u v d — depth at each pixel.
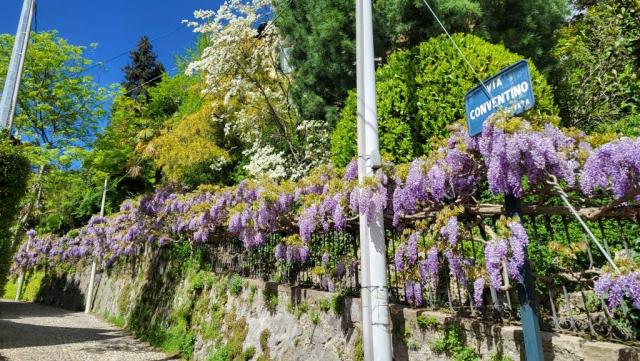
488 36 7.13
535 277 3.00
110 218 16.03
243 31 10.88
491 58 5.27
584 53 7.79
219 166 12.95
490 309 3.43
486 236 3.48
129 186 21.03
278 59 11.75
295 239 5.49
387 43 7.78
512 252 2.82
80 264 20.67
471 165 3.45
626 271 2.42
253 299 6.87
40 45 12.77
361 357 4.24
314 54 8.58
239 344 6.65
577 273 2.84
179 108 20.48
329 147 8.82
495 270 2.84
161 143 14.27
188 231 9.73
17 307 19.12
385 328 3.67
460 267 3.32
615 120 6.82
